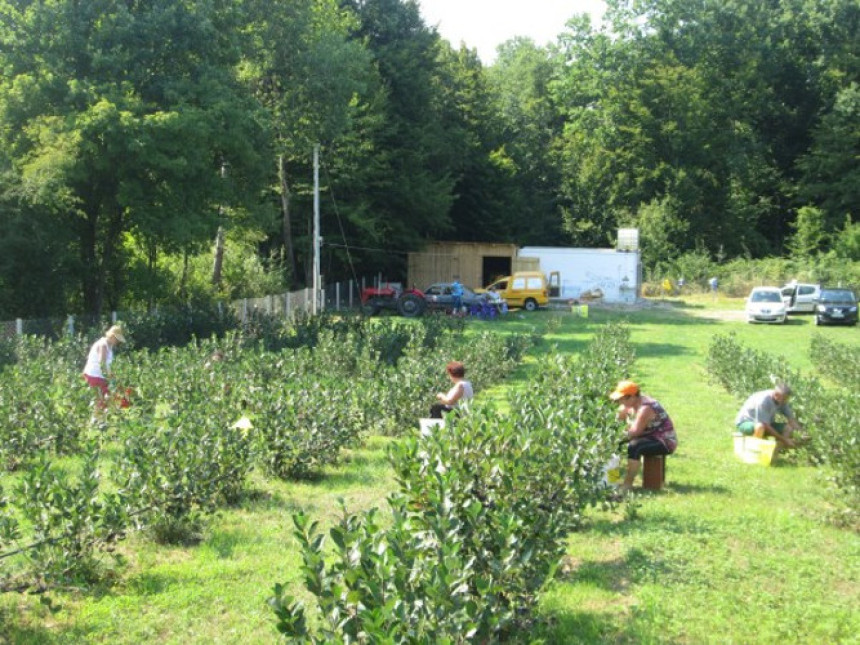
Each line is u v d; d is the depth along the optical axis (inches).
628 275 2065.7
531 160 2829.7
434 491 219.1
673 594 251.0
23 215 886.4
